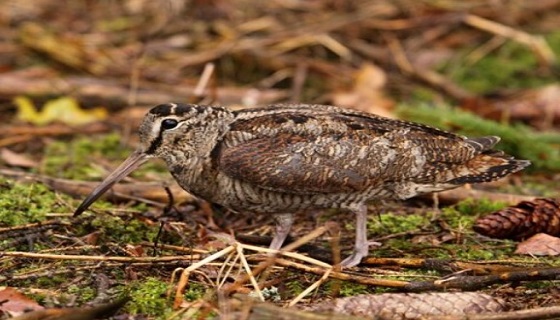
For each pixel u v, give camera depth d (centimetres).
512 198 1252
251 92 1697
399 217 1189
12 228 1075
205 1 1981
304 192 1034
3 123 1595
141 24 1961
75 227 1108
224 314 873
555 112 1655
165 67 1803
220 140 1050
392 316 896
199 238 1105
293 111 1060
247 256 1013
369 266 1044
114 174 1077
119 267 1007
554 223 1107
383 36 1920
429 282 950
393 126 1060
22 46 1823
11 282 968
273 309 868
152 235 1106
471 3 2003
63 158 1443
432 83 1788
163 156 1066
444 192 1247
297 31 1889
